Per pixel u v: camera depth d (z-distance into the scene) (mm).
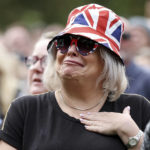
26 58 10430
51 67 8547
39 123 7953
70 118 7898
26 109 8070
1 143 7961
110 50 8000
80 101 8117
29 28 24641
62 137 7754
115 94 8188
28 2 33781
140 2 24953
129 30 12820
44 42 10070
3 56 16672
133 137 7766
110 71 8039
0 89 15680
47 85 8586
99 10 8047
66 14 30875
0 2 34344
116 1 24578
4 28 33375
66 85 7980
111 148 7734
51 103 8086
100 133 7816
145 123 8195
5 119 8078
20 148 7961
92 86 8055
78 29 7906
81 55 7852
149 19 17984
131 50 12750
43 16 31688
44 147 7715
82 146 7688
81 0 27656
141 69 12508
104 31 7988
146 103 8312
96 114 7973
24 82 15000
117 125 7805
